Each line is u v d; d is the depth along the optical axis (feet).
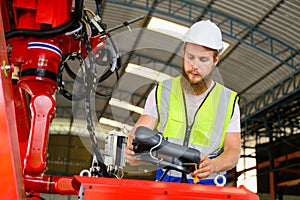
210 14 34.99
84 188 4.30
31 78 6.40
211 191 4.42
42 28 6.88
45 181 6.38
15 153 4.07
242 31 35.60
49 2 6.72
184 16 35.73
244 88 42.83
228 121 5.90
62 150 59.82
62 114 59.21
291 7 30.30
